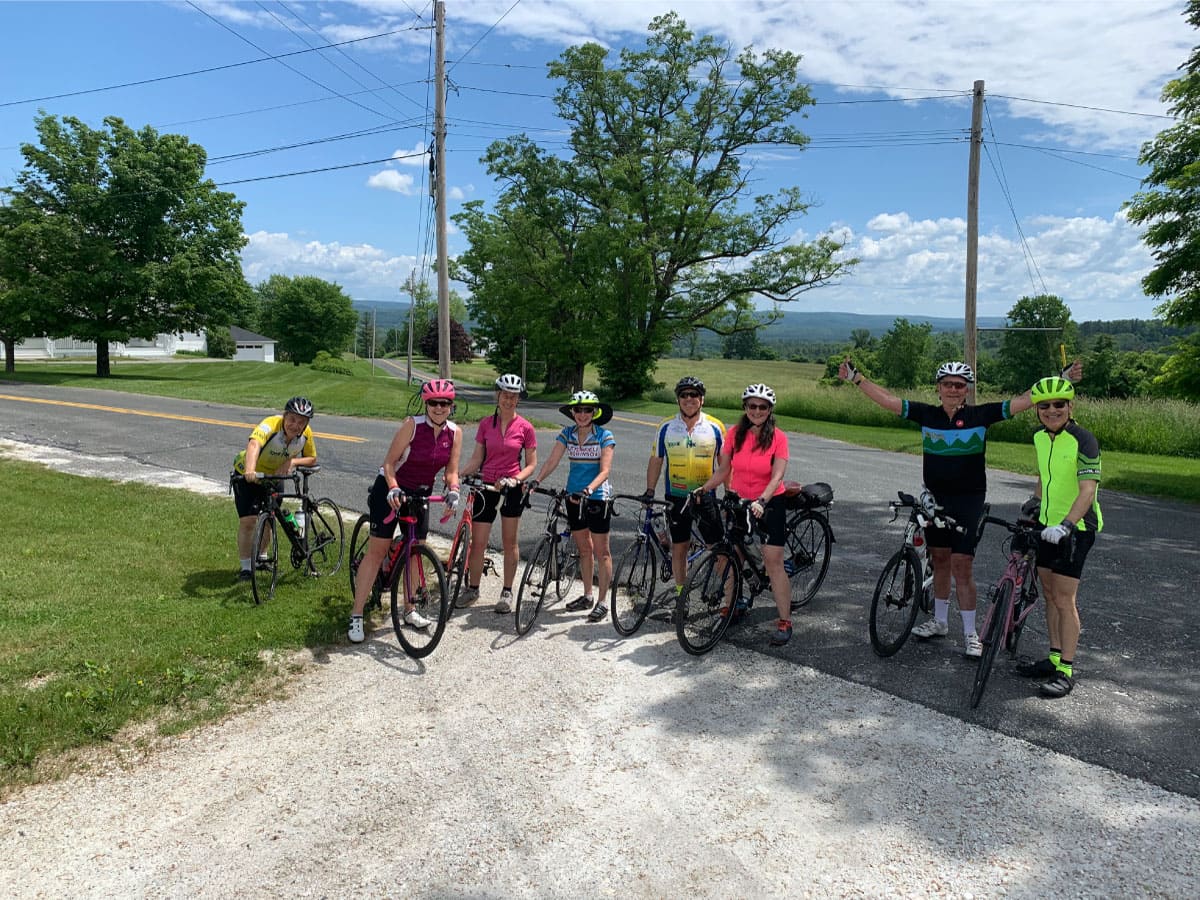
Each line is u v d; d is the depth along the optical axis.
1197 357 15.70
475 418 23.45
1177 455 21.30
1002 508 11.35
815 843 3.26
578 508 5.83
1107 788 3.68
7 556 7.08
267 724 4.25
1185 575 7.69
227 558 7.30
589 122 38.72
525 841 3.27
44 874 3.01
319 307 95.25
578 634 5.67
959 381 5.01
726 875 3.06
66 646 5.00
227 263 39.19
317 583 6.59
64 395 25.83
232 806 3.49
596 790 3.65
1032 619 6.16
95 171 36.91
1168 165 15.02
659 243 38.78
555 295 43.50
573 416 5.83
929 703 4.57
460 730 4.21
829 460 16.59
